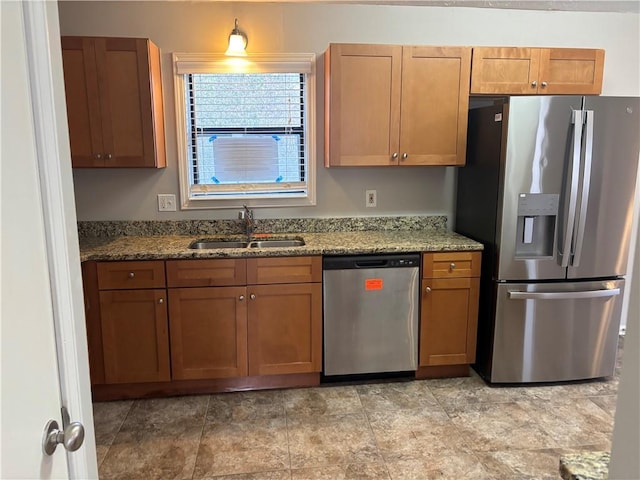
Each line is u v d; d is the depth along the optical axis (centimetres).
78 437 80
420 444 228
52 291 83
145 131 272
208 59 296
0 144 67
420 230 332
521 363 284
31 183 76
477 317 287
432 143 291
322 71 306
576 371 289
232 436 235
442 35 313
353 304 277
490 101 323
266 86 310
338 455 220
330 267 271
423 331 285
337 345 280
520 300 275
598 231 272
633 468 67
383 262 276
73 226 92
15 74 71
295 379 286
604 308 283
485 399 271
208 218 317
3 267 67
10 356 68
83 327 96
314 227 324
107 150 272
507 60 288
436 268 279
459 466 212
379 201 328
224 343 271
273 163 320
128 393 275
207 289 265
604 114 260
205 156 314
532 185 264
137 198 309
